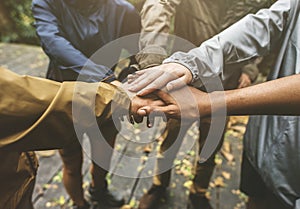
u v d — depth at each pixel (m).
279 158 1.09
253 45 1.03
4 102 0.72
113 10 1.45
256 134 1.22
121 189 2.13
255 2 1.27
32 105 0.75
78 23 1.46
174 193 2.14
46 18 1.45
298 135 1.04
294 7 1.07
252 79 1.65
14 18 5.00
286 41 1.10
